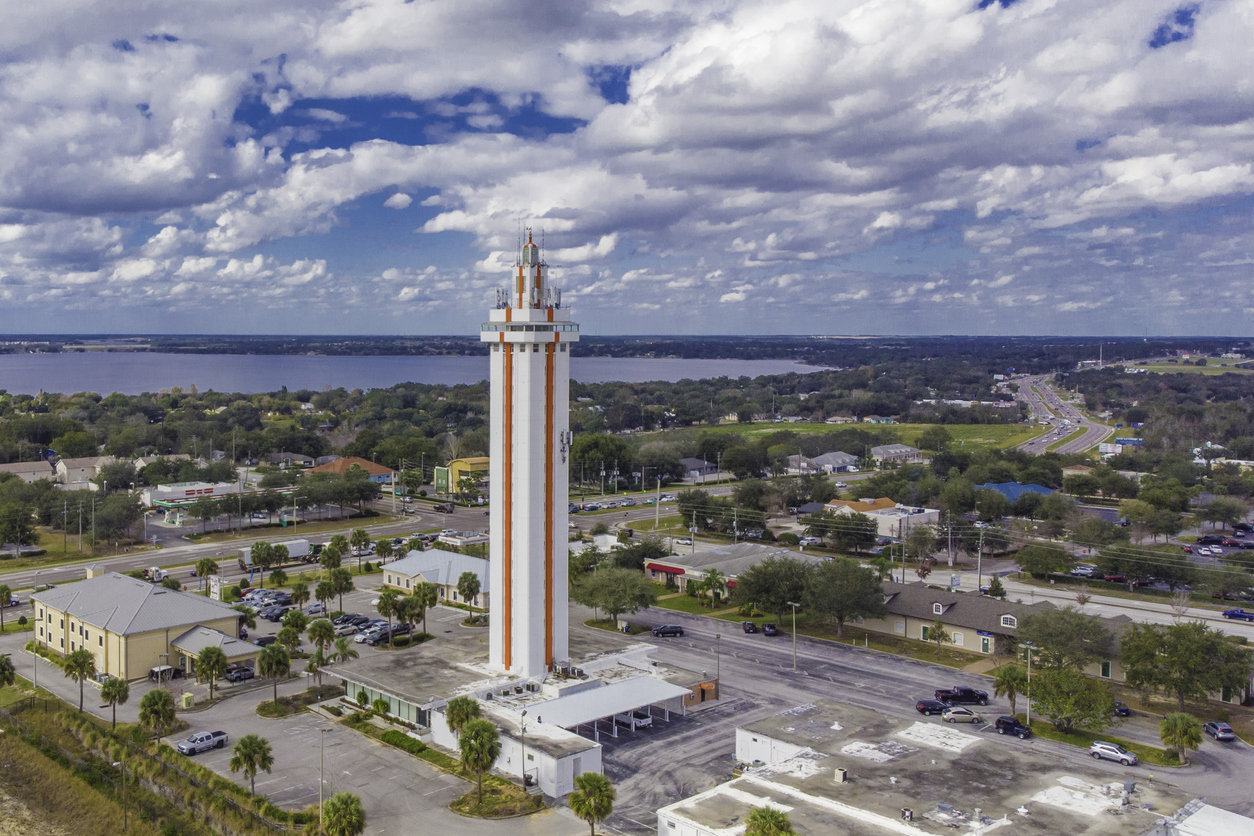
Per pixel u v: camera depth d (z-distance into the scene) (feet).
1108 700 330.95
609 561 581.94
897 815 237.86
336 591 493.77
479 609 507.71
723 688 393.09
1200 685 353.51
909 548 640.17
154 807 287.28
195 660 370.53
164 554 655.76
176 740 330.34
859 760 276.00
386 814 274.57
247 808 275.18
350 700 373.81
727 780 300.20
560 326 363.76
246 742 282.56
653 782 299.17
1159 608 531.50
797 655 442.91
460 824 269.23
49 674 405.59
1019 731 337.93
